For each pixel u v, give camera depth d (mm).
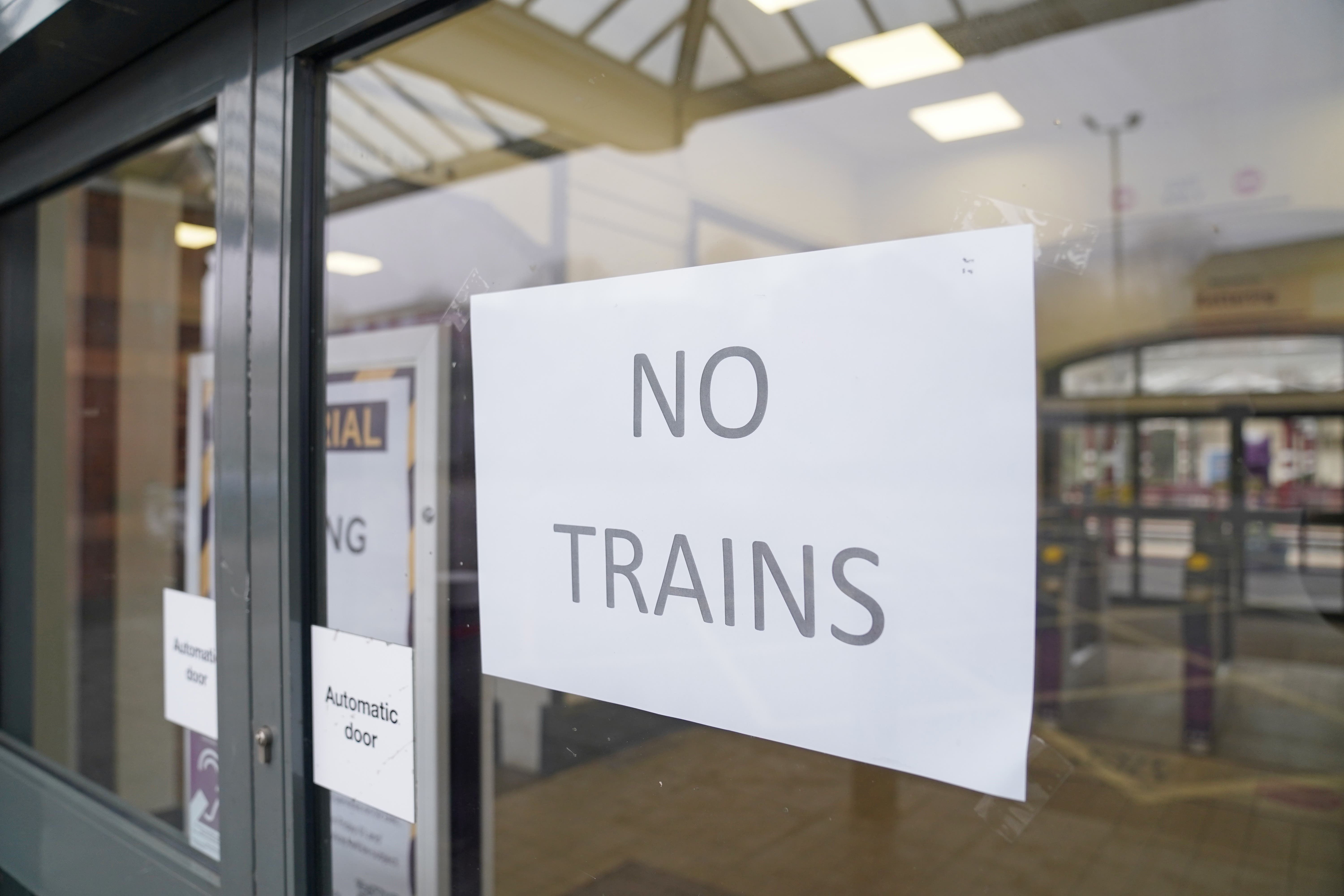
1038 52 1729
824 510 866
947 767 799
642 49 1753
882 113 1671
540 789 1662
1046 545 3209
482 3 1379
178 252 2260
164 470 2236
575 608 1075
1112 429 4965
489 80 1662
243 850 1376
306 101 1342
